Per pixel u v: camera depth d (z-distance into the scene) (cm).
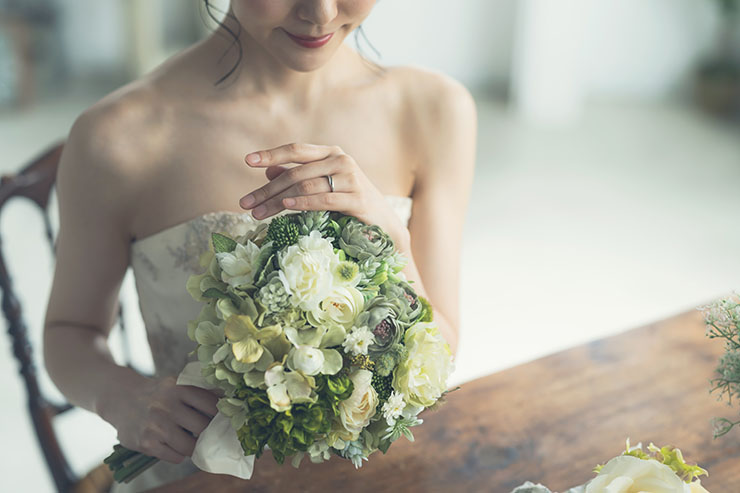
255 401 82
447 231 125
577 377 116
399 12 582
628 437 105
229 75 114
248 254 87
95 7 554
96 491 134
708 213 394
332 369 83
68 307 117
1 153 440
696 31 589
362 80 123
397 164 124
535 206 398
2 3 514
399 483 99
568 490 94
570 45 536
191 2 598
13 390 238
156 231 115
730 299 90
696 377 116
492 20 595
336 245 92
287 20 96
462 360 263
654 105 593
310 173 96
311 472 100
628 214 392
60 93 551
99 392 106
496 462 102
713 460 102
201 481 99
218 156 114
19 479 203
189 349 117
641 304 304
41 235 339
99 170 111
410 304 90
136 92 114
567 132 523
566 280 323
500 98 599
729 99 569
